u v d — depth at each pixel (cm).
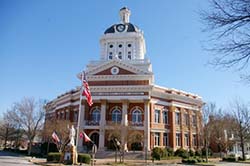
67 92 5969
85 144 4812
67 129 4597
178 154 4884
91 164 3247
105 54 6794
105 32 7112
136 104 4966
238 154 6806
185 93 5825
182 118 5534
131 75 4956
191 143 5594
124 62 5050
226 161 4750
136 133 4503
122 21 7419
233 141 5912
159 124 5103
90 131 4894
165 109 5328
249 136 5672
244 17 756
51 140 5356
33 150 6378
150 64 5528
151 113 5016
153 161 4044
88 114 5031
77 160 3247
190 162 4112
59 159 3353
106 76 5025
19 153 5997
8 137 8625
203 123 5431
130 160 4128
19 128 8012
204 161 4388
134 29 6969
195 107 5878
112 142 4681
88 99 3312
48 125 5219
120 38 6838
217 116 5972
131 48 6750
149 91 4850
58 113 6322
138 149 4722
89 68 5406
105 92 4953
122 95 4891
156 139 5009
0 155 4884
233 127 5731
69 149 3138
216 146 5941
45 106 6869
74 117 5534
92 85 5047
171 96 5422
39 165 3012
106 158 4341
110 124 4669
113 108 5016
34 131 6053
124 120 4522
